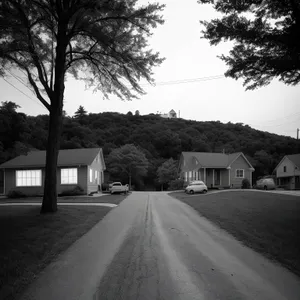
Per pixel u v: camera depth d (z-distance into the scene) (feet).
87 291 14.56
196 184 91.61
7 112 49.34
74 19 40.27
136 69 44.50
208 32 26.61
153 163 185.57
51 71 41.55
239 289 14.74
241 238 26.55
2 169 95.66
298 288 14.94
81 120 224.53
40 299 13.65
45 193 38.73
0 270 16.65
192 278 16.33
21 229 27.68
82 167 88.02
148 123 247.70
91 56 46.19
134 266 18.53
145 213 43.98
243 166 127.65
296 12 23.41
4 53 35.76
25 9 36.42
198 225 33.83
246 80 30.22
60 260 19.92
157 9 37.68
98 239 26.50
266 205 48.42
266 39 25.27
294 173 152.87
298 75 28.37
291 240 24.45
